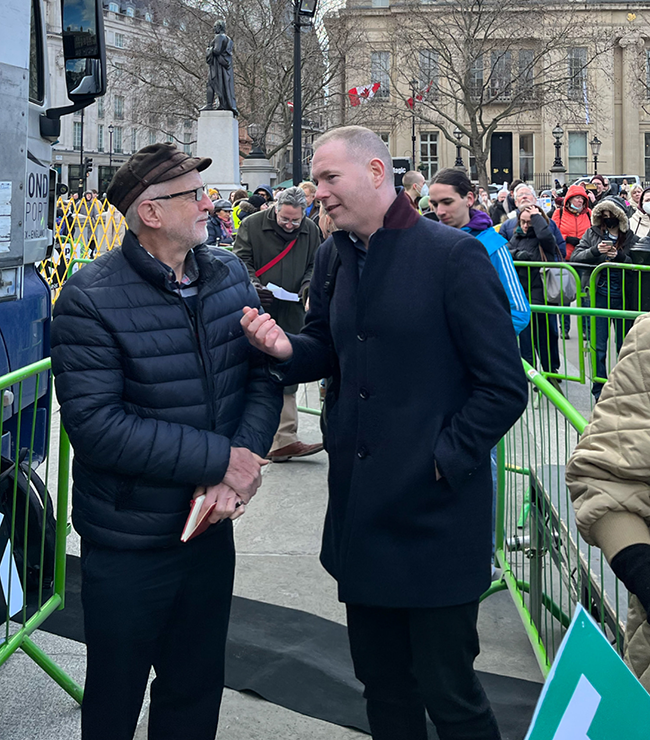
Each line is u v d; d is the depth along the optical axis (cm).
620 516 172
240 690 320
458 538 220
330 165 219
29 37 378
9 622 283
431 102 4547
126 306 225
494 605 397
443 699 225
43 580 317
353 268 230
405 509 219
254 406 249
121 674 236
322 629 368
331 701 312
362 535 223
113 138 7531
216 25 2044
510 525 378
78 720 309
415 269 217
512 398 213
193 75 4275
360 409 224
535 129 6119
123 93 4928
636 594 166
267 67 4162
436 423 218
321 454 635
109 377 224
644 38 5719
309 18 1602
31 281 409
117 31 6975
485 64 4562
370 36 5312
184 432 226
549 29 4412
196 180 230
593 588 289
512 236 880
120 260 231
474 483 224
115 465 222
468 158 6028
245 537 477
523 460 354
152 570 234
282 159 5600
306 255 575
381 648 238
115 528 230
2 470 295
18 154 370
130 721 240
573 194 1042
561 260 787
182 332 232
